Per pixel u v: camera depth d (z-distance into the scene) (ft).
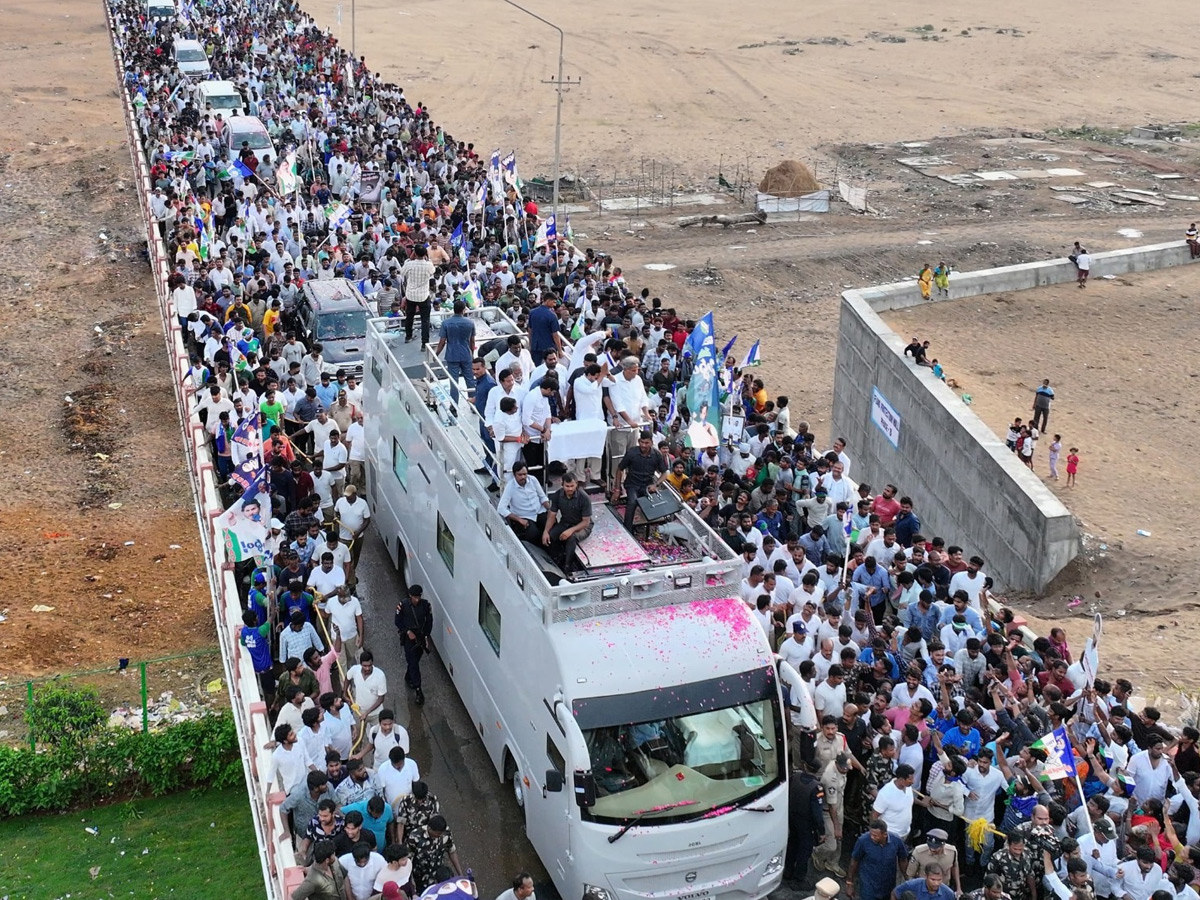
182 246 103.81
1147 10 368.48
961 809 47.78
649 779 44.24
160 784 62.54
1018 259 164.96
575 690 44.04
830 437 119.34
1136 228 178.09
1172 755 52.08
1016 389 111.96
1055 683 55.57
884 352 106.32
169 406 114.52
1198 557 86.33
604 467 55.47
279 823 44.98
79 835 59.62
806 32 342.44
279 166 117.60
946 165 216.54
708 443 66.23
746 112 255.91
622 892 44.24
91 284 146.51
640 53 311.88
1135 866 44.11
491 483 53.42
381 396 71.72
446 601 60.64
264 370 76.84
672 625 46.03
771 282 157.07
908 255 165.27
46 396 116.06
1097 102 268.21
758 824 45.29
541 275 108.78
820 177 207.21
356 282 104.01
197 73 183.32
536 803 48.19
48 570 86.02
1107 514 91.97
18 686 72.02
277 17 244.22
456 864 44.70
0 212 175.22
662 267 159.53
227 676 64.75
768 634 55.36
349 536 67.36
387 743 47.34
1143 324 127.24
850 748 49.78
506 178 130.72
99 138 213.66
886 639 56.13
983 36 334.85
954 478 95.61
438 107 252.42
